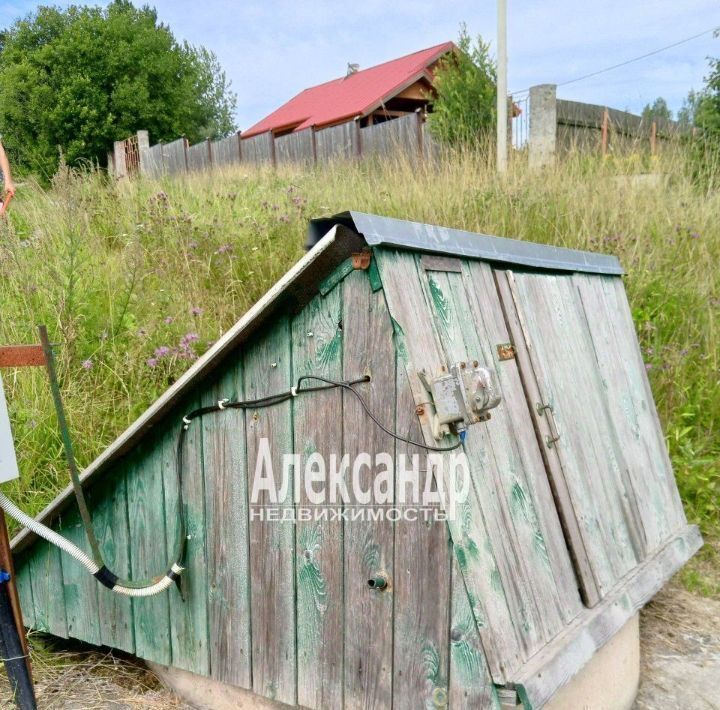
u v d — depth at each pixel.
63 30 27.38
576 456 2.38
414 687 1.78
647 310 4.97
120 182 7.75
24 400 3.68
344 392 1.89
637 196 6.28
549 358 2.46
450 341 1.91
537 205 6.04
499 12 8.20
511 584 1.77
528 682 1.59
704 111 8.21
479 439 1.88
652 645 2.97
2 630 2.15
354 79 22.91
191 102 29.81
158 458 2.32
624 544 2.47
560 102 8.84
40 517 2.52
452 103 8.91
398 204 6.21
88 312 4.50
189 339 4.09
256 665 2.16
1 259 4.71
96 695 2.49
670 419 4.41
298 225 5.81
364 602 1.89
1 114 23.44
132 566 2.43
